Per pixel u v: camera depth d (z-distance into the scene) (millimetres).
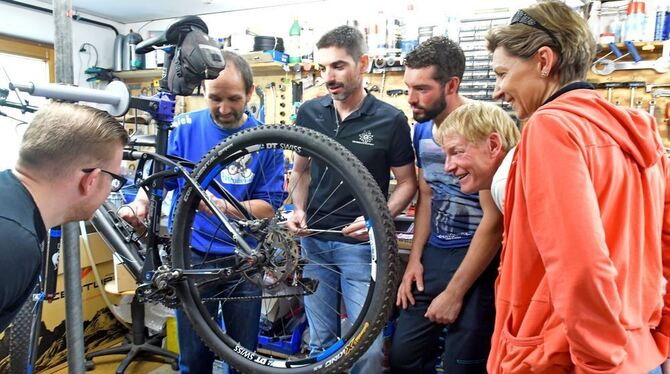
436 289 1587
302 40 3014
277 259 1223
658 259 875
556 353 799
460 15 2561
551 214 744
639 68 2287
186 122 1614
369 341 1124
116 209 1484
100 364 2727
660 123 2293
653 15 2211
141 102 1164
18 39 3357
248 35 3059
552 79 935
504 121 1288
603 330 707
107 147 979
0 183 887
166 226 1616
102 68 3717
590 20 2297
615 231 786
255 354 1290
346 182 1127
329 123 1702
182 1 3340
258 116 3168
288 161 2461
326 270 1703
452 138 1307
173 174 1259
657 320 900
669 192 968
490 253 1409
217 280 1278
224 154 1237
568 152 751
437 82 1498
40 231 936
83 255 2721
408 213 2436
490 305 1507
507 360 884
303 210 1654
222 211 1267
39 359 2500
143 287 1251
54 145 906
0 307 848
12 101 1201
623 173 804
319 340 1730
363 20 2936
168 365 2705
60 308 2602
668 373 1025
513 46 940
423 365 1667
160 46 1226
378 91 2828
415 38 2705
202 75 1139
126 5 3475
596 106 835
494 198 1201
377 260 1104
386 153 1632
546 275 781
